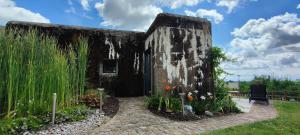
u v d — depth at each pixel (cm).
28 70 433
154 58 738
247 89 1563
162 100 597
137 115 536
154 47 740
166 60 684
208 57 740
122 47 858
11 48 413
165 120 507
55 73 495
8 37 428
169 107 579
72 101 559
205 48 740
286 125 493
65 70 535
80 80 630
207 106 636
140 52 883
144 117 521
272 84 1561
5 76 415
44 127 400
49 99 470
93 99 591
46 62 479
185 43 713
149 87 821
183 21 721
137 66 872
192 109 596
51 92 477
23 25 747
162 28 693
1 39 414
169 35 697
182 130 436
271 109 748
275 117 583
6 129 356
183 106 565
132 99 771
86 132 407
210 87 723
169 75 680
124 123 471
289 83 1521
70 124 432
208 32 755
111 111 563
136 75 866
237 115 611
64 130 402
